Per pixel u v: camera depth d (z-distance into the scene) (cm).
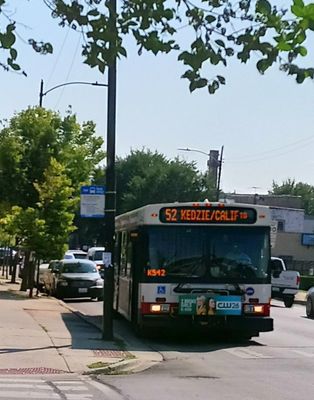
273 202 8562
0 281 4022
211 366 1375
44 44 635
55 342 1574
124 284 2061
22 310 2256
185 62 605
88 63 634
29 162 3131
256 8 559
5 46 616
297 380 1223
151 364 1389
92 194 1672
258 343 1764
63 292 3058
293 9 515
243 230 1716
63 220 2878
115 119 1664
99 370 1264
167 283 1670
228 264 1692
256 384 1175
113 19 611
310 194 12775
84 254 4553
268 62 578
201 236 1702
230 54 597
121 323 2184
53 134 3159
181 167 7350
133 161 7656
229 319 1667
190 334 1870
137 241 1783
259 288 1689
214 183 7325
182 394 1078
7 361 1317
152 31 609
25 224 2803
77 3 610
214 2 588
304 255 6956
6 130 3155
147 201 7150
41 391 1067
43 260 3114
